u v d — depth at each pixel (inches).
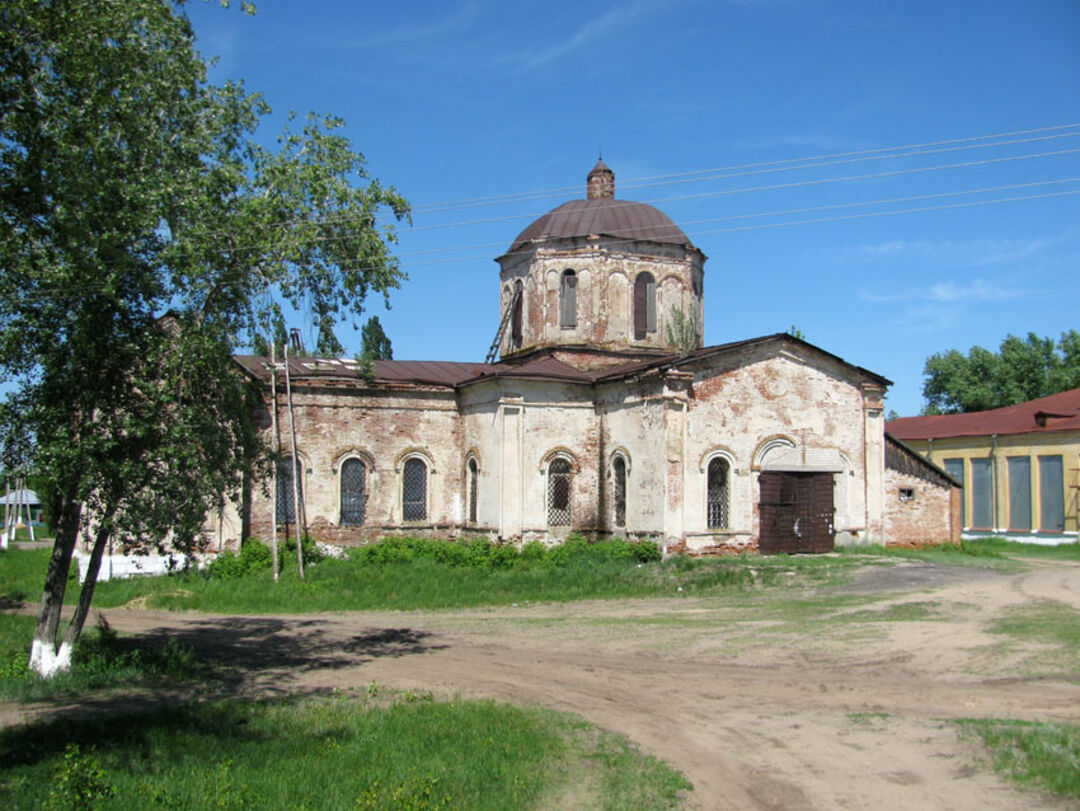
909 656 595.5
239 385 647.8
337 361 1282.0
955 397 2684.5
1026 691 503.5
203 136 583.2
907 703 487.8
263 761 410.3
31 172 502.6
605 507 1190.3
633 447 1143.0
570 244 1304.1
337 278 648.4
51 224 520.7
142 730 457.7
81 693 558.6
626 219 1334.9
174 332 620.7
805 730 443.5
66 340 567.8
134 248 571.2
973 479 1843.0
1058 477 1654.8
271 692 557.0
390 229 646.5
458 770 389.7
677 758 409.4
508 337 1398.9
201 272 572.4
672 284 1320.1
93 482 556.4
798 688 529.7
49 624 600.1
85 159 524.1
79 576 1066.7
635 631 724.7
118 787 374.3
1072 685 512.7
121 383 594.2
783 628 706.2
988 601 784.3
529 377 1168.8
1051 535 1653.5
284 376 1177.4
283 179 609.6
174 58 571.5
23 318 544.7
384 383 1232.8
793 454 1168.2
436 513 1250.6
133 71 535.5
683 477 1094.4
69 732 457.7
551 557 1107.3
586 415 1211.2
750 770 390.6
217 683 581.9
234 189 590.9
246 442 668.1
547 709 499.5
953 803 345.1
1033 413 1795.0
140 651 654.5
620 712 491.5
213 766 402.9
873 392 1224.8
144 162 562.9
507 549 1111.0
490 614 842.2
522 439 1169.4
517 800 354.3
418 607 890.7
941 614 731.4
